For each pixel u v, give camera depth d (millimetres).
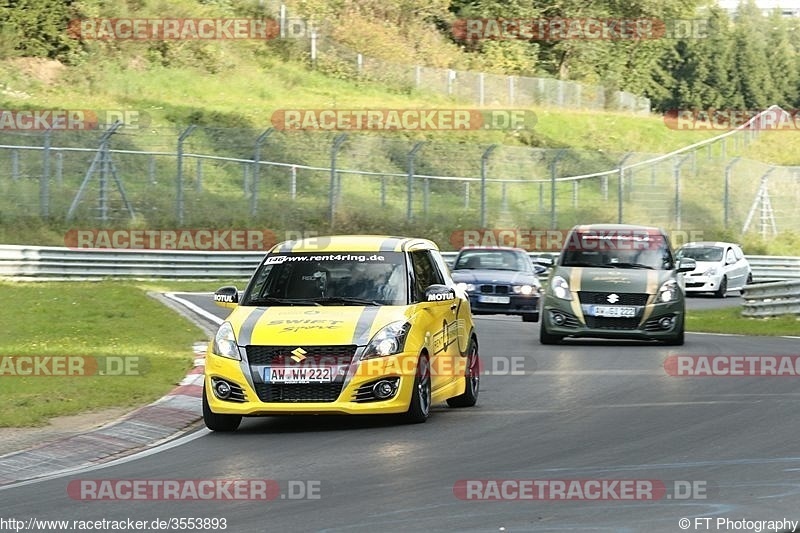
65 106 166375
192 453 37969
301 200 156375
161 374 56000
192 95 190125
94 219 135125
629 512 28219
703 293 141125
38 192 139000
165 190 149375
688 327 89938
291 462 35844
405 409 42219
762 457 35312
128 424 43188
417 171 173750
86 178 133750
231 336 42469
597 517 27734
